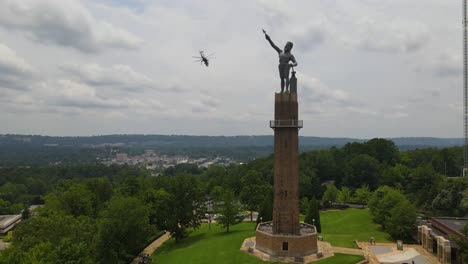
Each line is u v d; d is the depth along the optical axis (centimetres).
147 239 9956
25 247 6041
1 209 15750
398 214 9275
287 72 7588
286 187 7456
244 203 12325
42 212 8525
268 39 7650
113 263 7225
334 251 7725
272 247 7262
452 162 18175
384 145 18050
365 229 10506
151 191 11094
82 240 6700
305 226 8475
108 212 7875
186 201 10169
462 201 10656
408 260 7494
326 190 14762
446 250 7212
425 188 12694
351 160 16600
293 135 7488
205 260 7462
